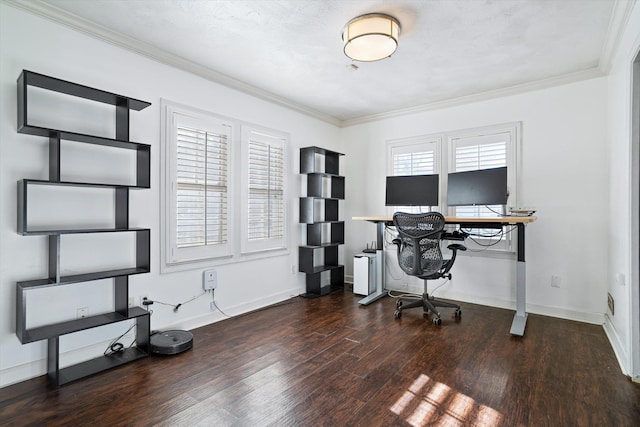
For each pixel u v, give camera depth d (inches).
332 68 118.4
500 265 139.9
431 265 120.3
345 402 70.2
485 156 142.8
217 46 102.0
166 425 62.6
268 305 142.3
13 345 77.1
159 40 98.3
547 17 86.6
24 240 78.9
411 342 102.1
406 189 153.0
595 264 119.4
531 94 132.6
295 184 158.6
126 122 91.8
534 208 121.3
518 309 118.3
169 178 107.3
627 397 71.8
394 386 76.5
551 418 64.7
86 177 89.2
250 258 135.0
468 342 102.0
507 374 82.0
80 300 87.8
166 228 106.4
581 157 122.2
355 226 185.5
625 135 89.0
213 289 120.3
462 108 150.0
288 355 93.0
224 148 125.0
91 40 90.2
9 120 76.7
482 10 83.6
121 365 86.1
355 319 124.0
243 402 70.1
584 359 90.3
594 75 118.9
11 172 77.0
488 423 63.2
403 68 118.3
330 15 85.7
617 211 100.3
